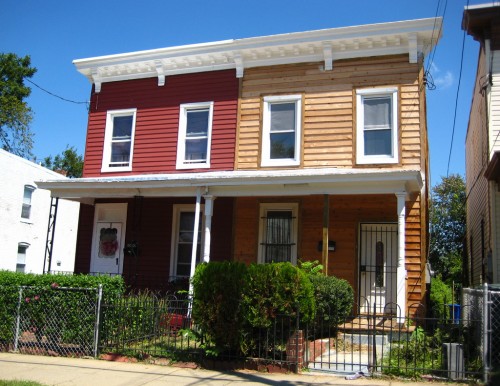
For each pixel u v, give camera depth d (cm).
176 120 1501
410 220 1243
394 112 1289
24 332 925
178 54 1493
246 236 1385
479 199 1474
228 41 1428
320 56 1378
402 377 736
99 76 1602
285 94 1395
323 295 969
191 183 1242
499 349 755
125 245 1495
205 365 808
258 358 794
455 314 1439
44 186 1387
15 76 3662
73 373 756
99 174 1560
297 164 1347
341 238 1295
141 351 864
